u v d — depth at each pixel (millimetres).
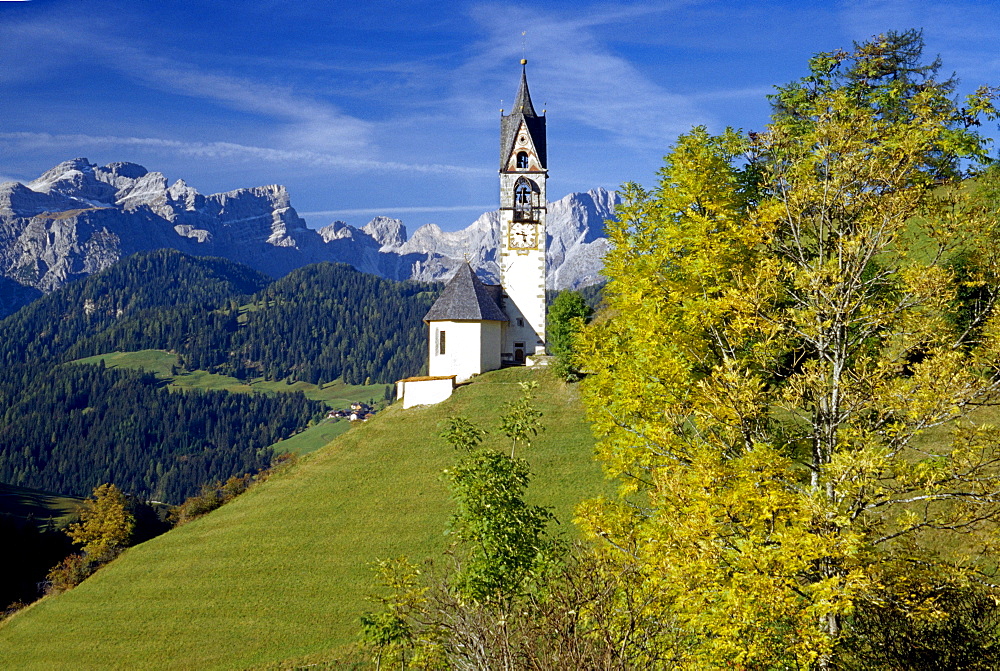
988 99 23891
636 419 25922
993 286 22000
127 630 55375
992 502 19125
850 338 22453
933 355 20266
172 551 65625
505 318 89812
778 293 22875
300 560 59469
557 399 77125
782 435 23188
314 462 76312
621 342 29219
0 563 106938
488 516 28641
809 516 18609
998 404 19641
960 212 22000
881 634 19938
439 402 82188
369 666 44156
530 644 17281
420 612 24109
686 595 19156
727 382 21188
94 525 96375
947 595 19359
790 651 18562
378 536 60469
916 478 19828
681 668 18438
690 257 26438
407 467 70438
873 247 21125
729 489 19672
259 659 48344
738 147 29734
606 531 23750
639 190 31375
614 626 18422
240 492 78562
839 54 36625
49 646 55750
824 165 22688
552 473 62938
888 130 22672
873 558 18938
